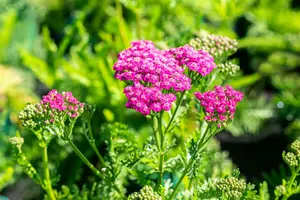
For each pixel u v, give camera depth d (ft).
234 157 3.12
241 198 1.80
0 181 2.23
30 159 2.63
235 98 1.70
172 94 1.65
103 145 2.63
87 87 2.73
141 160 1.85
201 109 1.89
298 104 2.88
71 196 2.06
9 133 2.85
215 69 1.89
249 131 2.99
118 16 2.65
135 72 1.65
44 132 1.80
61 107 1.73
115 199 2.05
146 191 1.67
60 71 2.92
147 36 2.66
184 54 1.71
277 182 2.22
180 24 3.13
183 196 1.92
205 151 1.82
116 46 2.66
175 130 2.18
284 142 3.16
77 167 2.56
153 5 2.98
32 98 3.20
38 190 2.76
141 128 2.58
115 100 2.61
